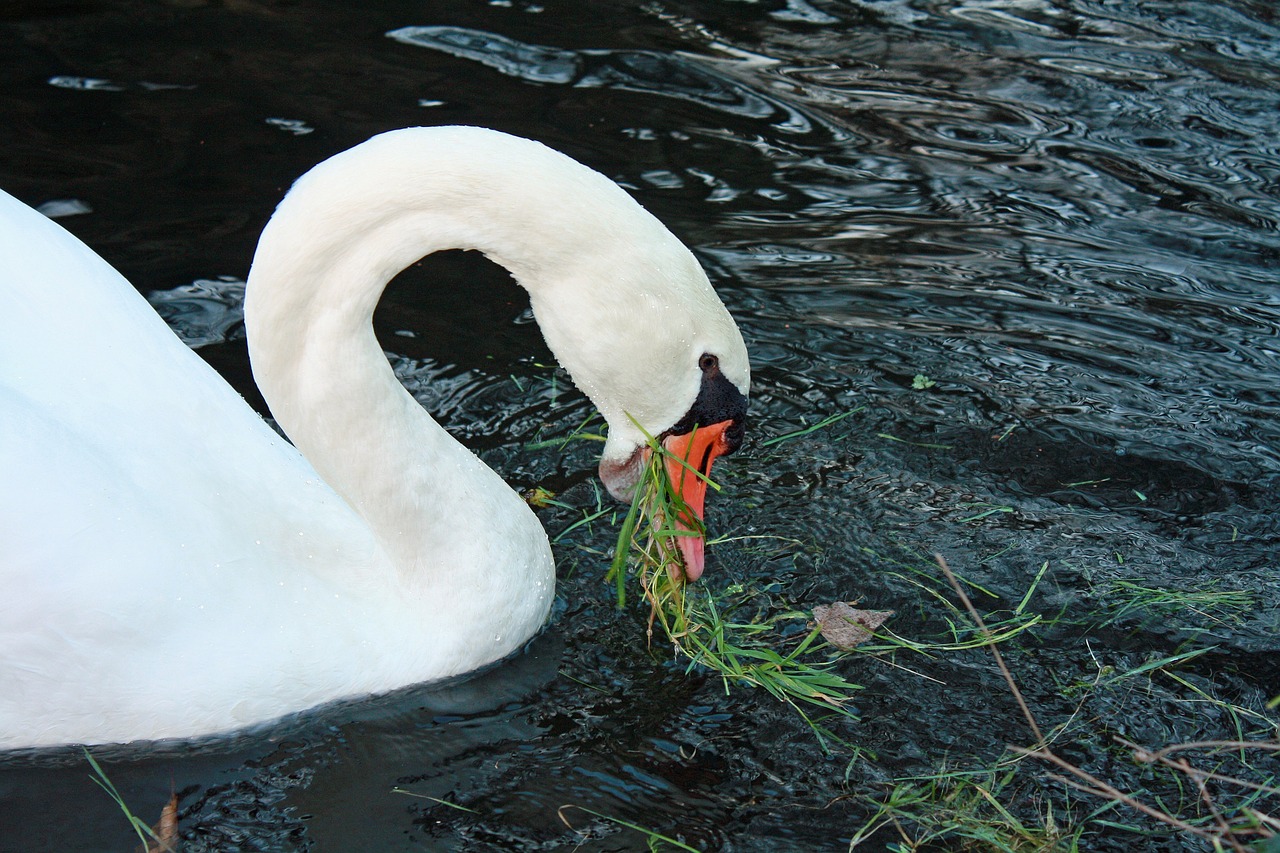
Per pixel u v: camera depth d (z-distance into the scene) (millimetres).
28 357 3393
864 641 3781
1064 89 6957
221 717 3297
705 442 3311
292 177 5609
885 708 3531
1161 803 3215
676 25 7348
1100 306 5418
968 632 3828
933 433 4746
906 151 6379
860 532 4254
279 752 3322
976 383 4996
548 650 3713
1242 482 4500
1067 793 3256
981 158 6355
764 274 5520
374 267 3082
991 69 7145
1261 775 3305
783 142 6363
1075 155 6406
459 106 6266
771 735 3418
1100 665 3697
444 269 5465
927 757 3365
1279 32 7609
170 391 3551
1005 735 3449
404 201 2998
